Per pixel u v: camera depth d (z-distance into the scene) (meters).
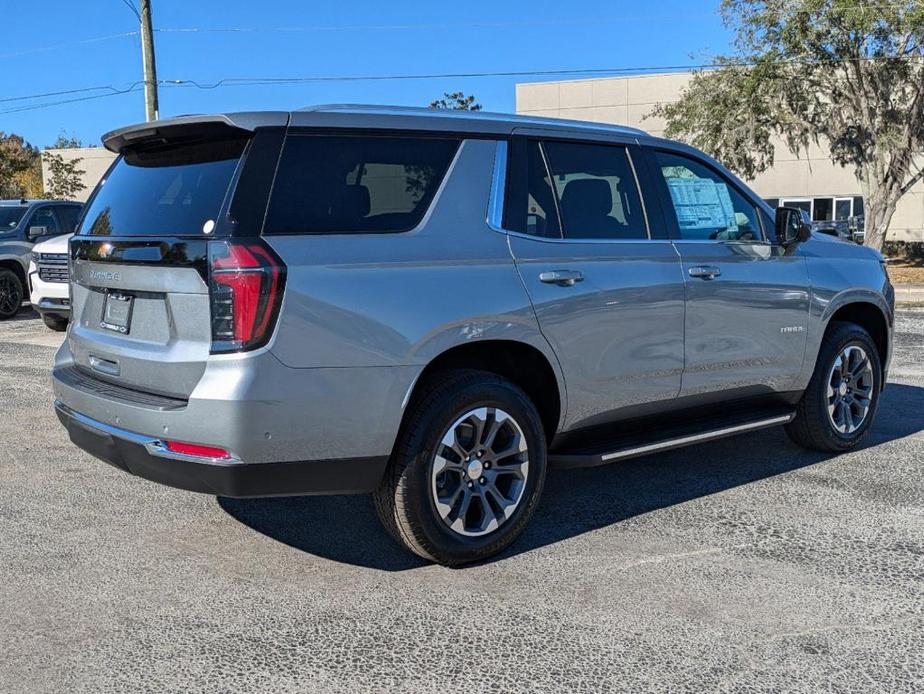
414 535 3.84
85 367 4.20
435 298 3.78
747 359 5.08
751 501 4.92
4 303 14.05
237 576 3.92
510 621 3.47
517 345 4.10
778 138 31.95
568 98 37.16
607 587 3.78
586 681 3.02
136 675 3.06
